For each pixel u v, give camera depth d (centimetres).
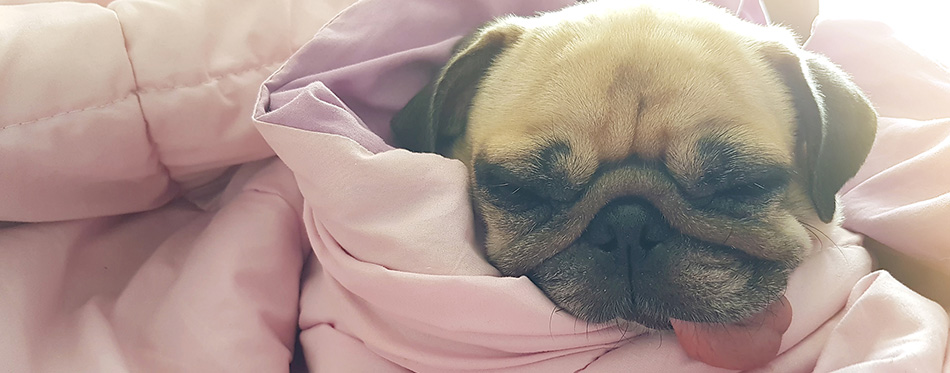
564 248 27
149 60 31
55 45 29
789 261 27
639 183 26
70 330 29
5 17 30
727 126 26
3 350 26
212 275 31
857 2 52
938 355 23
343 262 27
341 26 33
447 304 26
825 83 30
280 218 34
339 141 27
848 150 29
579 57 28
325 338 30
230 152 34
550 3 38
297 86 31
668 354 27
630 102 27
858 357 25
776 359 27
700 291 26
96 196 32
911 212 30
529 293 26
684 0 34
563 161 27
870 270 30
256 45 34
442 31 36
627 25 29
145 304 32
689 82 27
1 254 29
